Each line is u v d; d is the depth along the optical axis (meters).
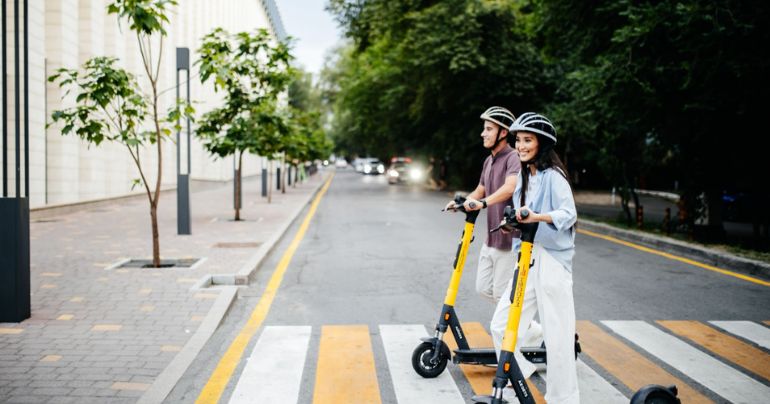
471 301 7.11
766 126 11.76
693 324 6.16
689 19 9.98
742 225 16.61
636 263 9.81
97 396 4.12
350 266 9.48
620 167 14.60
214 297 6.92
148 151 26.16
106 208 19.53
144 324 5.86
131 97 8.38
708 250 10.18
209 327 5.79
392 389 4.36
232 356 5.11
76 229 13.49
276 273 8.88
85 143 20.17
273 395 4.25
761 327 6.06
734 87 10.84
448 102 28.95
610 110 13.17
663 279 8.48
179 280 7.80
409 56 28.92
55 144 18.14
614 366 4.88
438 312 6.61
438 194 29.81
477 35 26.14
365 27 31.89
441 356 4.57
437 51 25.03
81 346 5.19
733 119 11.70
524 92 26.59
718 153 12.52
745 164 12.61
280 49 13.84
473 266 9.46
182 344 5.28
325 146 39.22
